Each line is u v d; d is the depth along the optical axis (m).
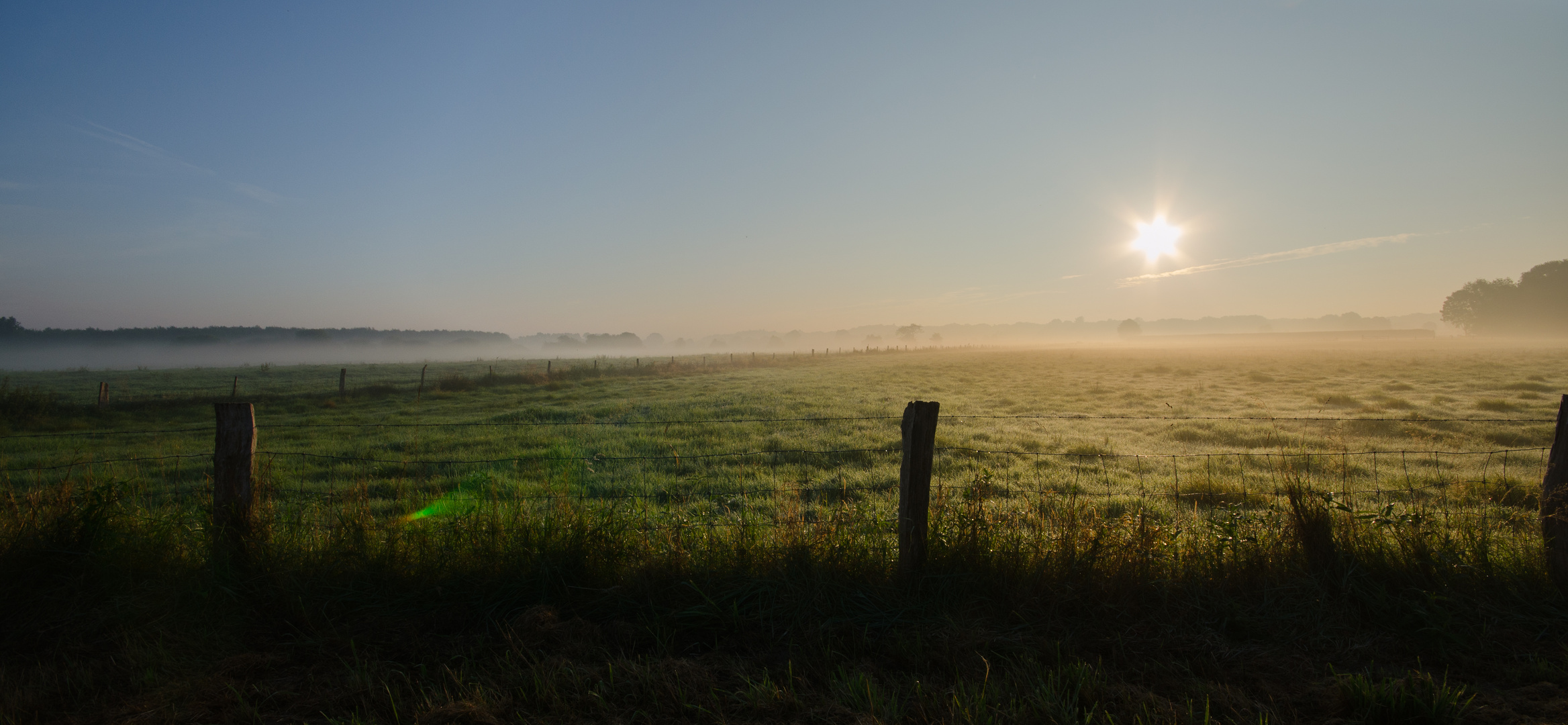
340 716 3.22
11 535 4.27
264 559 4.43
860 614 4.13
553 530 4.61
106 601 4.18
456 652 3.79
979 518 4.54
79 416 19.08
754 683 3.46
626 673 3.52
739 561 4.45
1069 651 3.72
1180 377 35.06
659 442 14.07
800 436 14.79
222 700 3.35
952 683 3.46
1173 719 3.07
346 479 10.19
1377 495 7.48
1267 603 4.14
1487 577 4.26
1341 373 33.53
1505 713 3.12
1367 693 3.16
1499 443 13.02
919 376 38.16
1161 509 7.45
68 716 3.19
